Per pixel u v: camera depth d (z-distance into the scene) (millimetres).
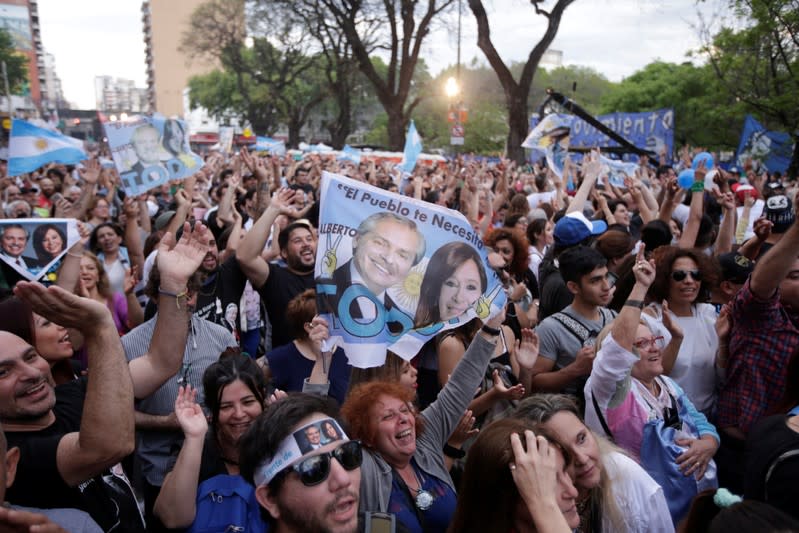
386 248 3770
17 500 2301
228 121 78875
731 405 3717
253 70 53906
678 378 4020
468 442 3859
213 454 3107
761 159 18078
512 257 5578
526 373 4090
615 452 2783
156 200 14023
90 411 2186
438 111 67500
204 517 2725
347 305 3738
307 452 2162
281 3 40312
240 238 6223
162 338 3004
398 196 3805
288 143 53000
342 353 4348
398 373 3764
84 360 4777
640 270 3344
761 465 2453
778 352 3562
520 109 24922
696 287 4020
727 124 31938
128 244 7277
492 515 2352
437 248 3779
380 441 2881
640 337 3385
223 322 5184
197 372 3984
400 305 3746
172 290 3000
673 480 3207
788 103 16969
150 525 2848
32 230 4270
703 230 6148
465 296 3729
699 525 2354
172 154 8555
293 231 5371
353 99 55188
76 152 10516
